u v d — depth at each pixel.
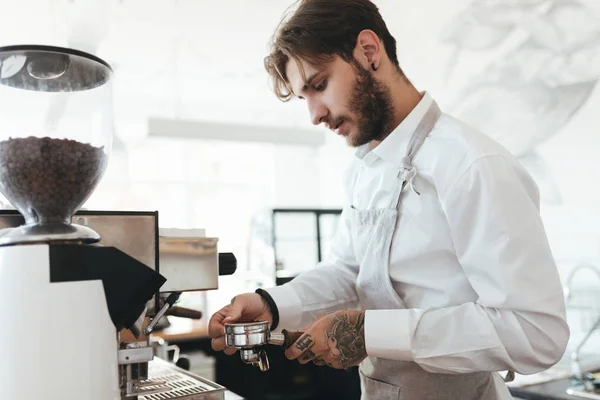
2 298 0.64
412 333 0.86
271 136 5.92
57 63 0.68
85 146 0.70
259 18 3.94
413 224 0.99
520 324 0.83
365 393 1.13
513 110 3.01
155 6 3.68
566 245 2.71
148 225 0.89
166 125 5.37
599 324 2.22
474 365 0.86
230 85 5.16
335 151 6.15
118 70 4.61
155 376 1.10
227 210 6.06
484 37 3.21
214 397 0.94
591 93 2.59
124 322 0.70
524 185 0.92
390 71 1.02
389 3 3.88
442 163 0.94
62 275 0.65
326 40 0.94
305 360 0.88
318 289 1.20
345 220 1.28
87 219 0.85
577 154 2.66
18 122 0.67
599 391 1.59
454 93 3.44
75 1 3.57
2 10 3.52
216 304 4.77
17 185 0.68
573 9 2.66
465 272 0.91
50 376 0.63
